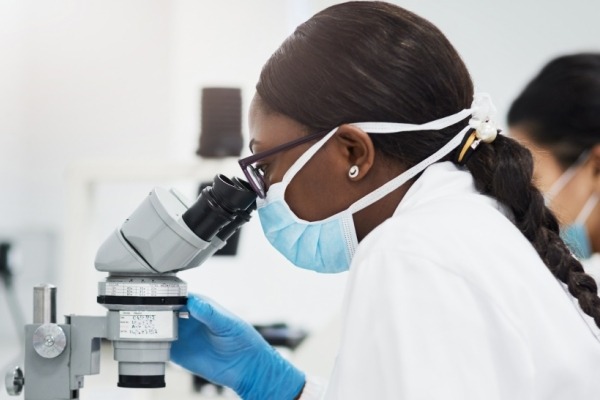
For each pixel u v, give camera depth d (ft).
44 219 12.89
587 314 3.78
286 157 4.00
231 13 12.03
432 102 3.86
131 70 12.83
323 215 4.04
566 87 6.88
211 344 5.00
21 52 13.10
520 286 3.46
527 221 3.90
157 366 4.33
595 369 3.57
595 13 11.63
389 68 3.82
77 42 12.94
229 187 4.15
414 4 11.93
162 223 4.17
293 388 5.11
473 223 3.59
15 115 13.05
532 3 11.73
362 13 3.94
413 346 3.23
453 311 3.27
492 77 11.80
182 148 12.12
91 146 12.94
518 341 3.31
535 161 4.28
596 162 6.84
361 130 3.82
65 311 7.25
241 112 7.02
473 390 3.19
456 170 3.95
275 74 4.00
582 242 6.78
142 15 12.82
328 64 3.87
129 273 4.28
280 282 10.91
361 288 3.40
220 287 10.85
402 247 3.42
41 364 4.41
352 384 3.30
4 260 10.00
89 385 7.59
